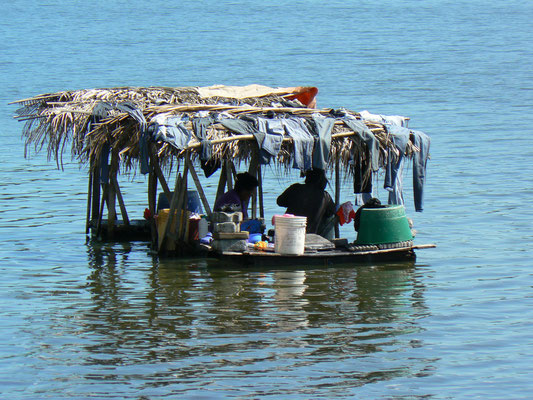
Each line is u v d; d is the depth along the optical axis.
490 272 47.94
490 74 177.25
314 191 50.12
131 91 55.47
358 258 49.12
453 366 34.03
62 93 56.56
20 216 64.44
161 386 31.97
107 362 34.25
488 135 105.94
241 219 48.94
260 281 45.47
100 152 50.31
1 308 41.34
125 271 48.03
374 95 149.50
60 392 31.52
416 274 47.38
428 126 114.94
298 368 33.59
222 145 47.31
